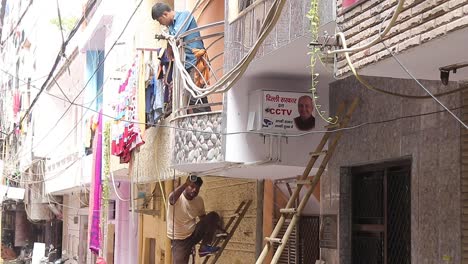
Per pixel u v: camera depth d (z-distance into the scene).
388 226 7.44
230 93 8.55
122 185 19.89
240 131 8.49
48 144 26.72
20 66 31.17
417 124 6.70
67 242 30.70
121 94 14.20
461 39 4.62
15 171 29.64
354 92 8.00
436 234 6.30
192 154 9.32
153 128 12.81
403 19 4.95
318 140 8.59
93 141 18.73
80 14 21.86
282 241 7.56
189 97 9.80
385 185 7.52
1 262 34.75
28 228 40.84
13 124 30.89
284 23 6.86
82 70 23.08
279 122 8.41
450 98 6.20
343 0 5.82
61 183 24.89
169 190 14.94
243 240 11.80
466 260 5.92
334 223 8.33
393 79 7.15
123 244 20.38
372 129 7.55
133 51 16.11
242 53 8.09
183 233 11.60
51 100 26.69
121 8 17.33
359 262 8.12
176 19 10.27
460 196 6.00
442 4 4.53
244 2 8.13
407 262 7.04
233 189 12.27
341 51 5.25
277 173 9.72
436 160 6.36
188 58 9.98
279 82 8.59
